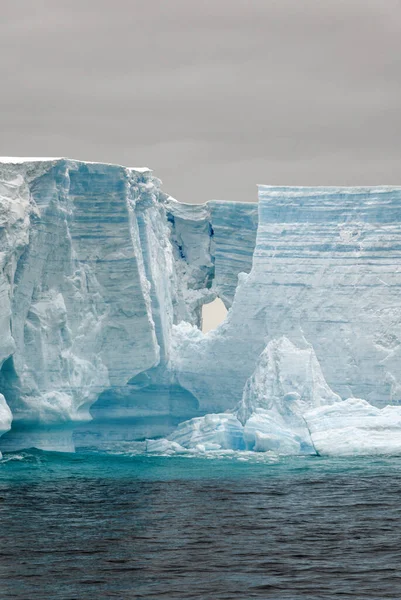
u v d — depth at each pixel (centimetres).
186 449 9719
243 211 11988
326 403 9894
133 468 8700
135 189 9888
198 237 12325
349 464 8838
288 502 7200
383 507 7025
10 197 8512
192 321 12156
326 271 10556
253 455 9412
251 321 10662
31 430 9156
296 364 9850
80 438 10406
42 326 8881
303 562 5625
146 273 10225
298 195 10769
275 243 10769
